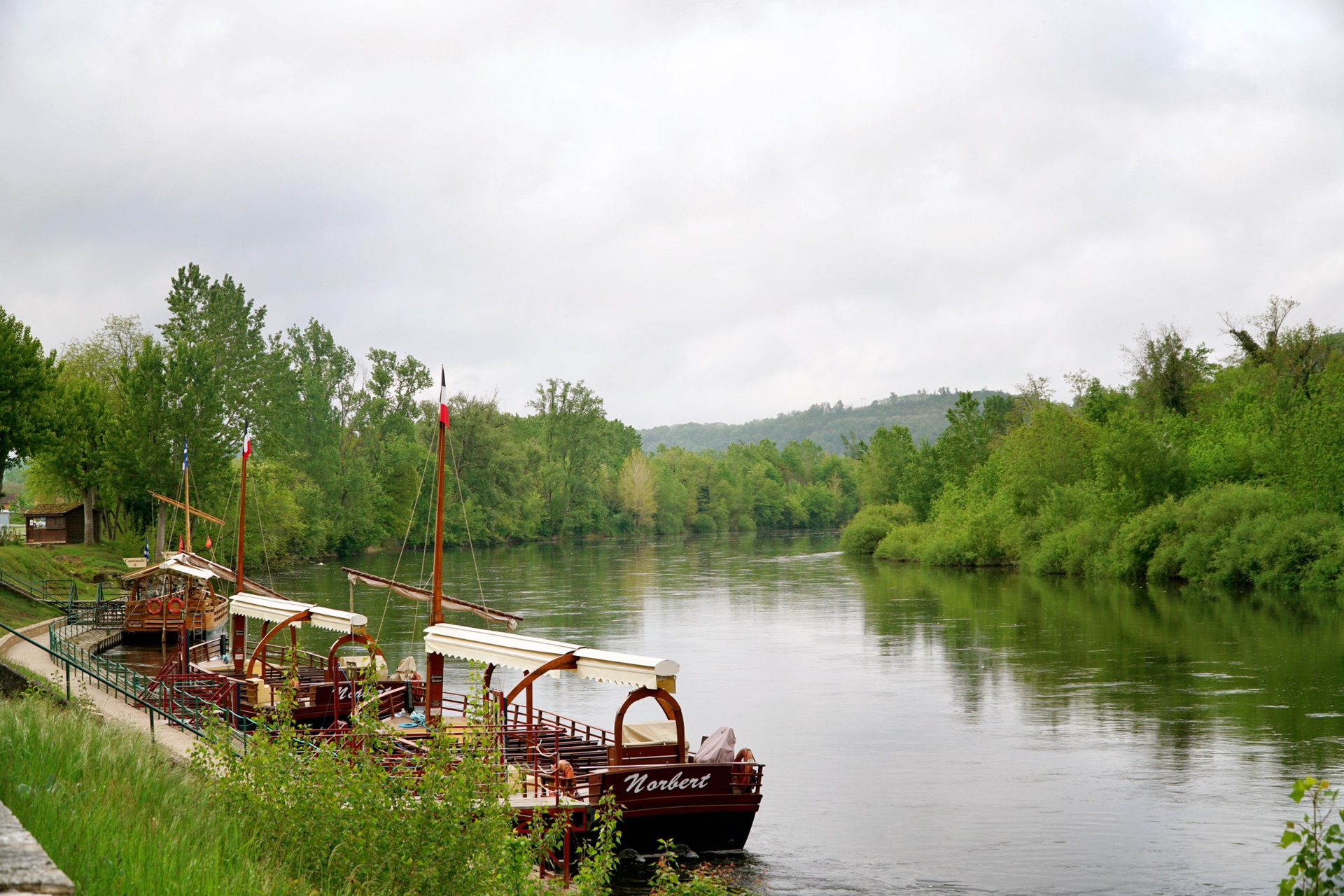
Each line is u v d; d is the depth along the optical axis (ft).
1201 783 81.20
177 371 264.72
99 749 41.86
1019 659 140.97
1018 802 77.92
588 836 60.80
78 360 318.24
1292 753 88.38
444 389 80.79
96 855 27.27
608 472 634.43
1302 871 28.25
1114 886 60.90
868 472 472.03
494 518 483.10
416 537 447.83
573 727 82.64
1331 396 246.68
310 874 33.50
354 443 439.22
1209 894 59.62
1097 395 359.05
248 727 85.51
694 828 64.64
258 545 312.29
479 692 43.16
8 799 30.50
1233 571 216.95
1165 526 238.89
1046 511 289.94
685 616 196.95
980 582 264.11
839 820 74.02
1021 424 399.03
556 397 588.09
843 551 437.17
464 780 36.14
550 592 251.60
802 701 116.67
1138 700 111.86
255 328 343.67
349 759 40.45
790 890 60.44
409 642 164.66
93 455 263.49
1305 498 219.00
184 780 41.16
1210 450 265.95
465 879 34.53
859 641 161.38
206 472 267.18
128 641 158.61
